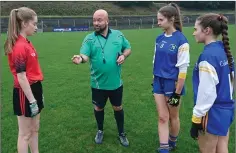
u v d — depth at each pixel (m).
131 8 68.50
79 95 7.64
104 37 4.41
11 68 3.61
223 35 2.98
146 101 7.10
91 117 6.08
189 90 7.98
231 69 3.00
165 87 4.10
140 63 12.54
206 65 2.84
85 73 10.51
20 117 3.73
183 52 3.90
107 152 4.61
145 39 25.33
